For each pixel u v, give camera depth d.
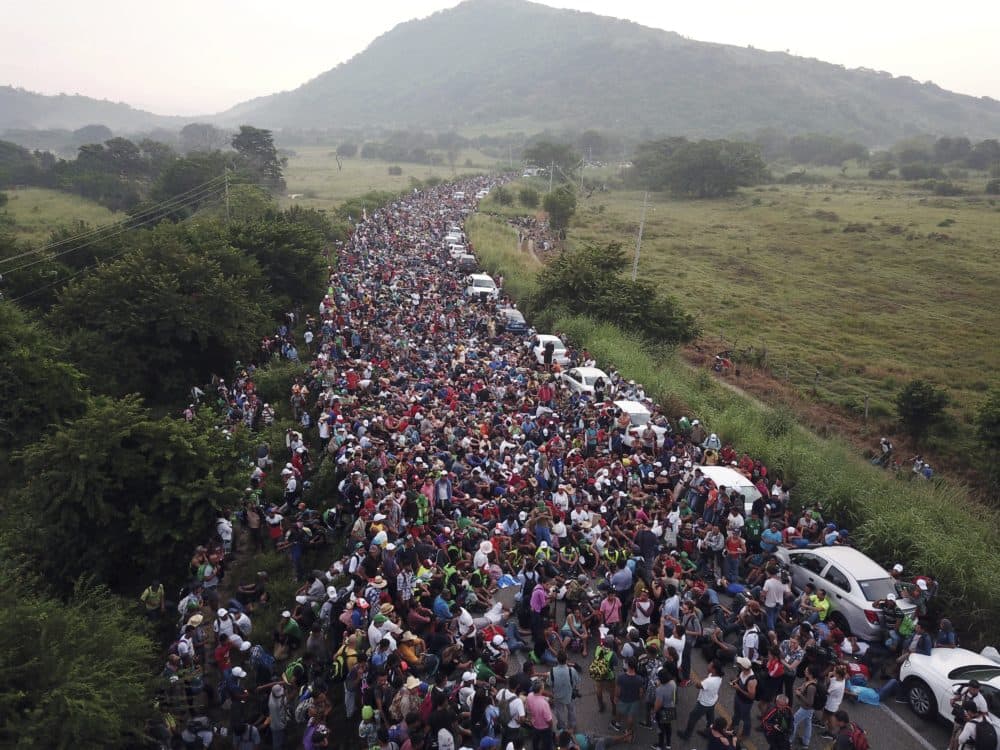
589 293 43.69
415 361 32.25
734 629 15.39
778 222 105.81
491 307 43.94
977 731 11.84
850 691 14.33
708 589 16.38
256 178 113.69
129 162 126.12
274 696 12.79
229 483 18.70
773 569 16.08
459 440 22.97
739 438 27.14
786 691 13.27
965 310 60.09
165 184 91.44
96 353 29.39
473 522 18.86
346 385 27.88
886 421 35.91
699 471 21.84
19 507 18.44
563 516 19.41
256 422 27.42
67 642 12.12
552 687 12.64
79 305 30.78
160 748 12.20
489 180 166.12
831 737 13.20
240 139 131.62
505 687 12.77
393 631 13.62
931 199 123.19
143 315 30.44
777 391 39.03
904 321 57.03
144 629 14.77
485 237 75.62
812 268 76.44
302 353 37.72
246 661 14.76
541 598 14.84
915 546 18.69
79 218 85.38
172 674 13.30
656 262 79.19
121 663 12.52
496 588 17.34
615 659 14.03
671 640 13.22
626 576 16.03
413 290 47.69
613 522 19.00
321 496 21.66
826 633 14.93
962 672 13.78
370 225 77.31
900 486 23.34
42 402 24.94
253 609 17.02
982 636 16.38
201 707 13.38
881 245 84.50
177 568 17.98
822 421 35.31
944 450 32.69
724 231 100.44
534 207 120.19
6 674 11.03
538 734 11.61
